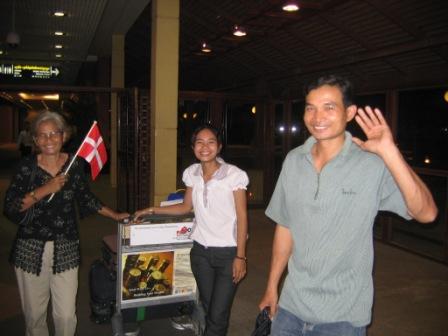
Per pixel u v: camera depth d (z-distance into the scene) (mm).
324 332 2043
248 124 26375
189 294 3693
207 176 3297
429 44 6027
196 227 3299
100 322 4035
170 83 6781
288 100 10094
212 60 13047
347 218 1982
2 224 8109
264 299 2428
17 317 4191
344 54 8078
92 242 6922
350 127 8125
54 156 3072
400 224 8695
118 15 9797
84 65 16734
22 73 15461
